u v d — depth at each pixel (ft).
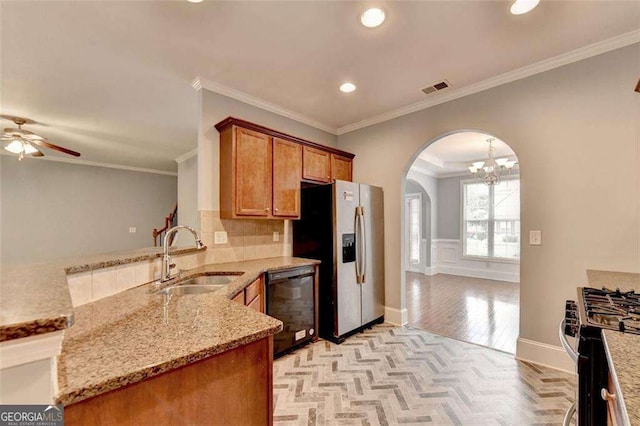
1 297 2.60
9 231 16.75
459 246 22.16
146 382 2.64
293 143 10.29
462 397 6.45
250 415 3.39
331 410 6.05
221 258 9.06
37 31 6.31
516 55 7.45
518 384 6.91
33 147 11.65
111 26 6.20
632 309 3.99
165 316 3.86
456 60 7.66
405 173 11.18
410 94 9.68
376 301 11.07
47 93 9.43
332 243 9.66
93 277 4.70
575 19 6.07
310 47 7.04
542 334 7.81
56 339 2.11
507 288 17.47
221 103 9.16
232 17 5.95
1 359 1.90
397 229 11.25
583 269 7.26
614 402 2.75
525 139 8.14
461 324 11.16
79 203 18.90
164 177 22.39
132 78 8.54
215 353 2.97
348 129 12.87
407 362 8.06
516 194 19.81
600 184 7.06
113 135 13.98
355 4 5.62
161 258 6.33
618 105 6.84
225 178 8.81
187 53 7.27
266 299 8.07
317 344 9.37
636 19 6.07
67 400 2.12
